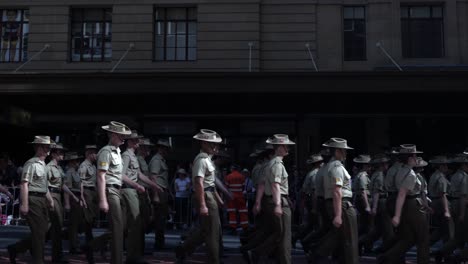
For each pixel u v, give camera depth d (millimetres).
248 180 14836
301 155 19219
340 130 19484
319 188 8383
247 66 19609
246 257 7734
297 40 19922
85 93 15547
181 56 20250
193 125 19703
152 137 19703
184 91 15406
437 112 19188
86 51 20375
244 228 12617
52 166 8500
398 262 7273
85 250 7836
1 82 15477
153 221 10016
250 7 20000
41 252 7305
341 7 20062
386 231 9172
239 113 19594
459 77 14750
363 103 17578
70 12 20422
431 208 9023
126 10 20141
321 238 8258
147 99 17031
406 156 7012
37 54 19906
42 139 7457
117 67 19781
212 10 20047
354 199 10469
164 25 20359
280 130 19547
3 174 15156
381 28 19594
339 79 15141
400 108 18484
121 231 6980
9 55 20484
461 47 19406
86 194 9555
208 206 6977
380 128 19359
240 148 19531
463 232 8656
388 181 7473
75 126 20172
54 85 15484
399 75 14898
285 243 7043
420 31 19875
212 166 7145
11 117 18578
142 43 19922
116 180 7066
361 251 9812
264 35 20031
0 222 13852
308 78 15203
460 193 8641
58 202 8469
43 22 20203
